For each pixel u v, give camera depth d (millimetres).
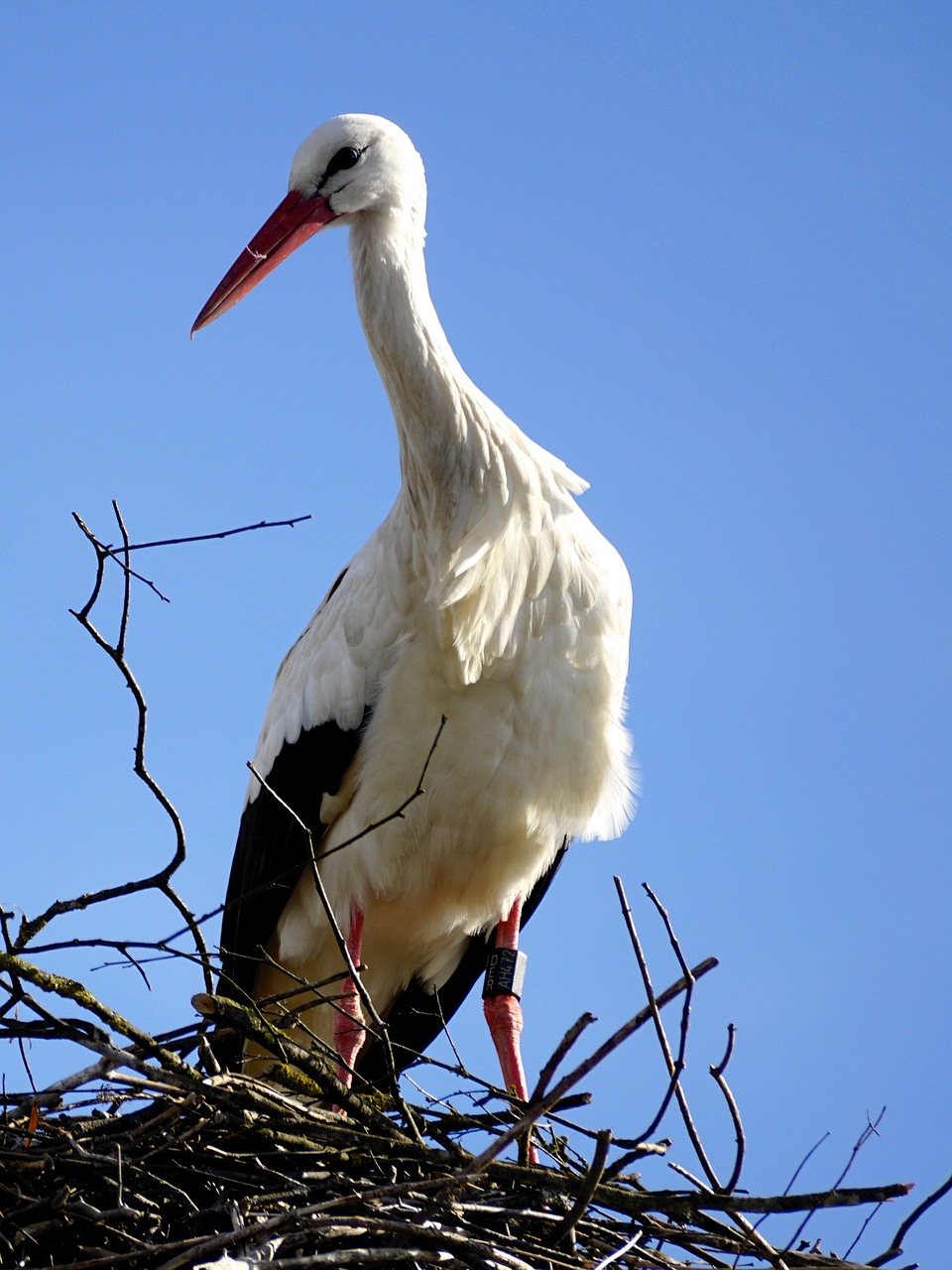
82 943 8508
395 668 11438
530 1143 9477
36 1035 8672
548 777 11445
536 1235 8938
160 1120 8953
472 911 11984
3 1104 8938
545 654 11344
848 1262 8523
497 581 11188
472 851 11602
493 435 11383
